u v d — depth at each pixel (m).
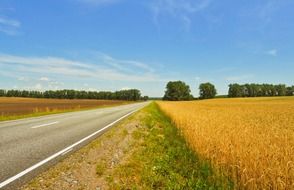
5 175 6.55
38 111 38.34
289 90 171.25
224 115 23.06
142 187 6.28
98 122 20.73
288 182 5.95
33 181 6.23
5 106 62.19
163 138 13.40
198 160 8.84
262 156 7.23
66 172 7.08
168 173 7.55
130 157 9.06
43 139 11.76
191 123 15.55
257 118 21.72
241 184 6.53
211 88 177.62
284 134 11.51
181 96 180.62
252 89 172.62
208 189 6.44
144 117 26.81
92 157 8.84
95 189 6.04
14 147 9.79
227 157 7.83
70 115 28.80
